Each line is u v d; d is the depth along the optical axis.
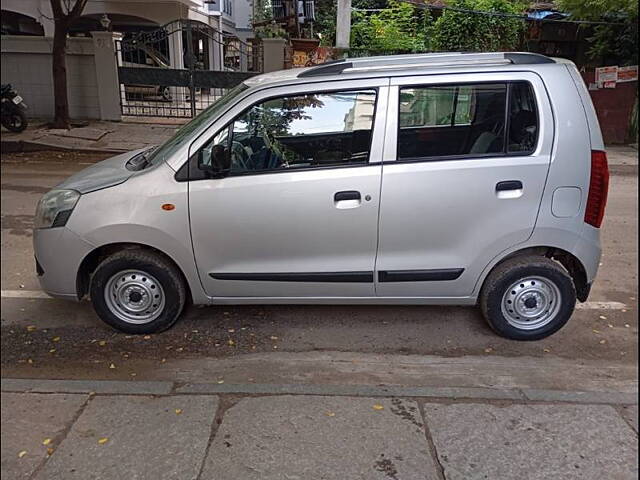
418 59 3.75
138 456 2.64
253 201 3.59
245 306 4.39
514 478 2.53
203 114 4.10
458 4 14.45
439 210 3.58
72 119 14.11
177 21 14.61
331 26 18.73
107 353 3.68
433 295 3.81
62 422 2.88
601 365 3.61
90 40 13.63
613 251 5.91
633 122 14.09
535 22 15.27
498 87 3.54
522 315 3.84
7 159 10.80
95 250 3.74
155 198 3.62
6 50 13.65
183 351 3.72
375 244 3.65
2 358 3.59
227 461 2.60
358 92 3.56
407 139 3.57
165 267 3.76
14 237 6.01
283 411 2.99
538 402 3.11
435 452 2.68
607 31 14.09
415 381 3.37
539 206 3.58
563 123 3.53
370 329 4.06
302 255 3.69
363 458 2.63
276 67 14.12
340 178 3.55
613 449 2.72
